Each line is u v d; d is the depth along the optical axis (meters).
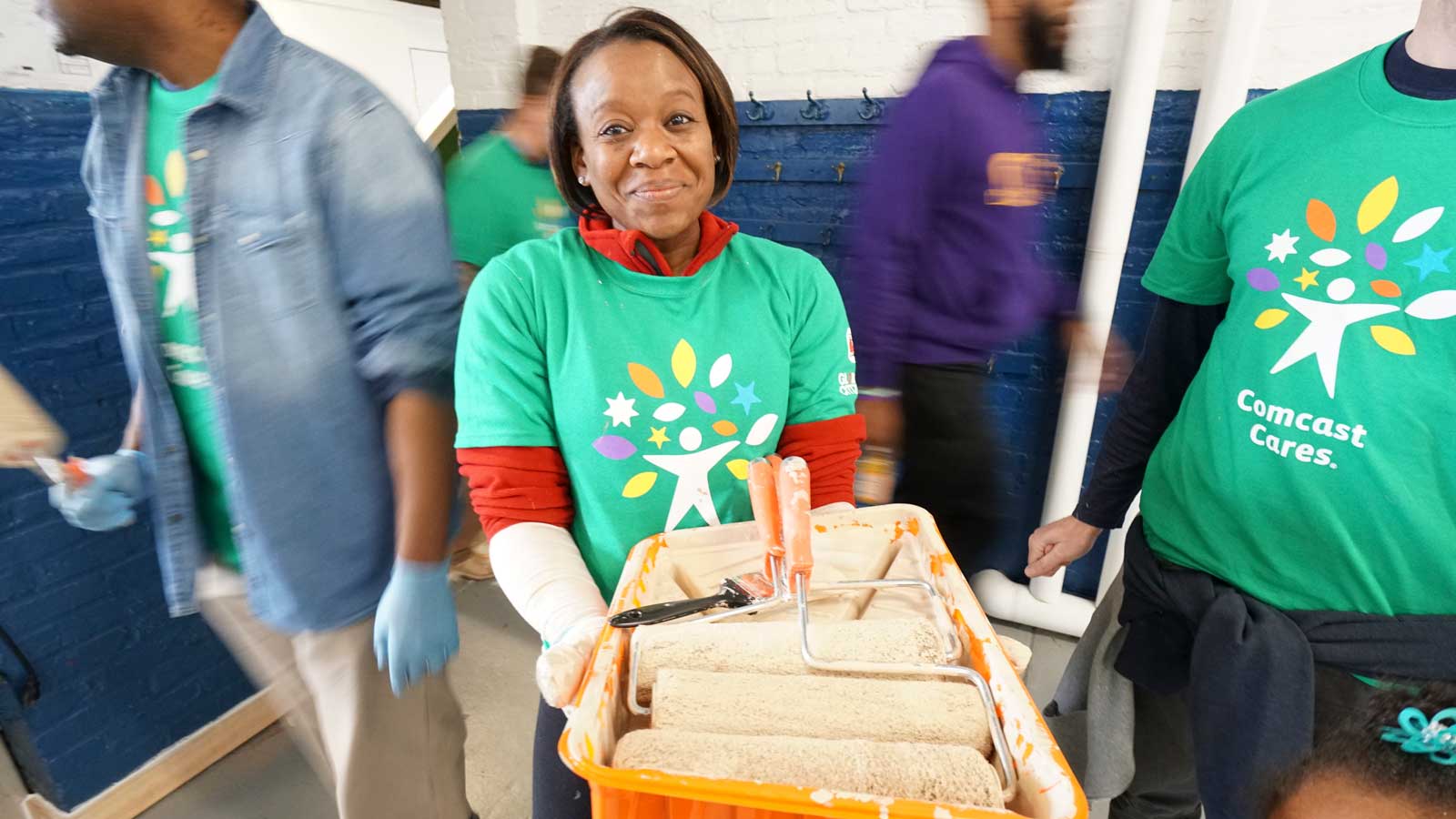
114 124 0.69
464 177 1.31
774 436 0.69
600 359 0.62
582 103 0.58
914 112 1.13
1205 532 0.73
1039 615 1.75
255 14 0.66
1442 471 0.58
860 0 1.58
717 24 1.72
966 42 1.12
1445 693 0.37
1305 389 0.63
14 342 1.04
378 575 0.83
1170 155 1.43
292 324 0.70
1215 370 0.71
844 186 1.73
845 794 0.34
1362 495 0.61
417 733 0.93
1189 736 0.87
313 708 1.01
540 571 0.59
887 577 0.60
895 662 0.47
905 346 1.26
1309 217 0.62
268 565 0.79
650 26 0.58
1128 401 0.87
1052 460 1.66
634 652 0.48
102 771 1.26
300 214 0.68
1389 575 0.62
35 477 1.10
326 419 0.74
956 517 1.41
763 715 0.42
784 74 1.70
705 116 0.60
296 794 1.36
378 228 0.69
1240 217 0.67
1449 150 0.56
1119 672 0.81
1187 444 0.75
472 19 1.96
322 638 0.86
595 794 0.37
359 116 0.68
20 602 1.11
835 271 1.80
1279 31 1.30
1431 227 0.56
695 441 0.65
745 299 0.66
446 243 0.74
